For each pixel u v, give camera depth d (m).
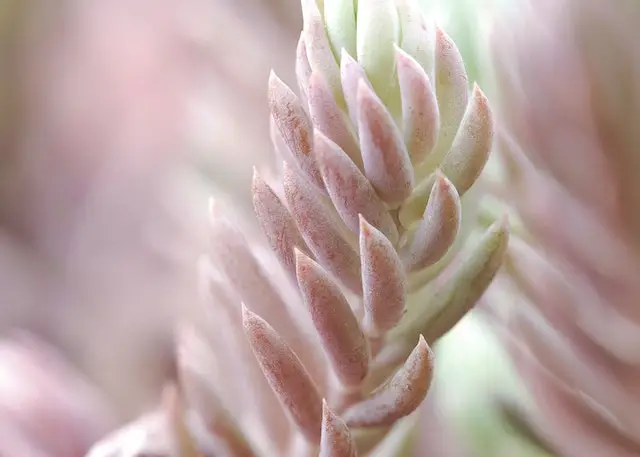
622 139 0.13
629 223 0.13
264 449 0.11
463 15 0.13
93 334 0.16
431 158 0.10
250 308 0.11
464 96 0.10
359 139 0.10
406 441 0.12
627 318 0.13
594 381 0.12
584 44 0.13
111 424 0.13
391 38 0.10
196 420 0.11
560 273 0.13
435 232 0.10
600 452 0.13
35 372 0.13
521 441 0.14
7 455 0.12
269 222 0.10
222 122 0.16
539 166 0.13
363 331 0.10
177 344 0.12
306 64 0.10
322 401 0.10
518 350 0.13
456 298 0.10
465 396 0.15
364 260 0.10
